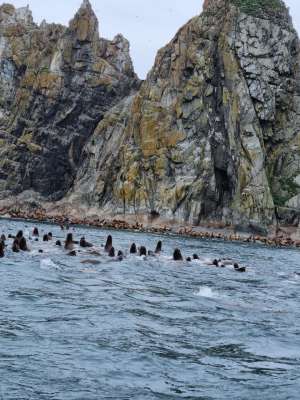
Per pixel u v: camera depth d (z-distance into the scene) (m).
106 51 145.25
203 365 14.27
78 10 141.62
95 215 115.75
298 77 123.81
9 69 145.88
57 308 19.52
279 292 29.31
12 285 23.53
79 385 12.10
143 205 110.56
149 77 124.94
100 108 139.75
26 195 129.00
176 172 112.38
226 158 111.62
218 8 121.75
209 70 116.62
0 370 12.56
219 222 109.38
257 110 115.75
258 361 15.07
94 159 129.62
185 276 32.59
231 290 28.22
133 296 23.56
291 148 119.88
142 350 15.05
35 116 135.38
